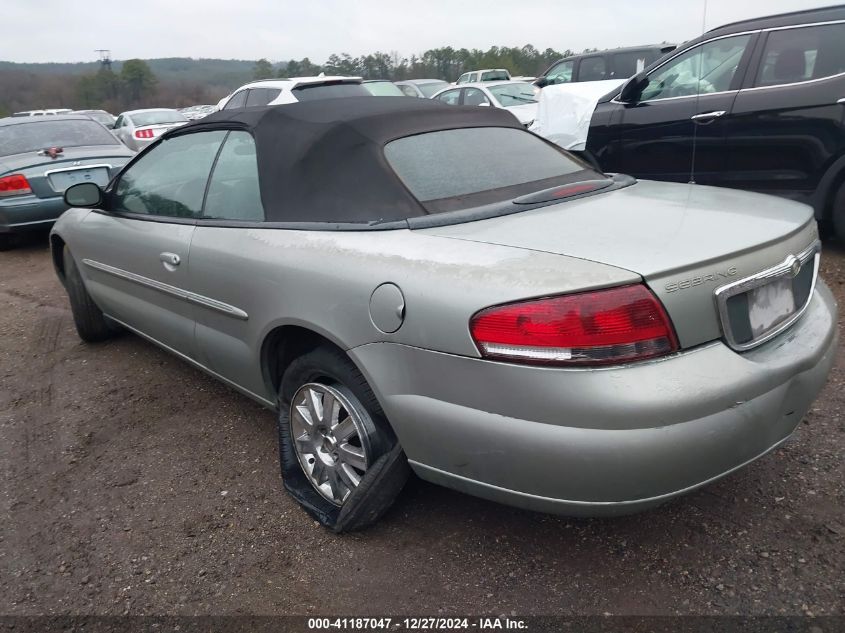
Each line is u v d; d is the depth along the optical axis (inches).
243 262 106.8
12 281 265.0
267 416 138.7
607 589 86.7
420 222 91.9
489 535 98.0
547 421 73.8
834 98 185.8
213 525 105.3
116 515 109.7
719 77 211.3
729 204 96.7
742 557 89.9
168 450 128.3
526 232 85.5
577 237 82.5
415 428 84.6
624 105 235.8
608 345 72.2
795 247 89.4
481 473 80.8
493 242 83.6
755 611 81.4
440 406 81.1
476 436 78.5
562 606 84.6
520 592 87.3
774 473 105.9
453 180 101.3
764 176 203.8
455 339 77.9
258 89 400.8
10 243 314.0
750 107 201.5
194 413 142.3
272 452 124.7
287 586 91.6
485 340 75.6
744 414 76.7
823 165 191.2
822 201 193.8
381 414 92.1
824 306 96.4
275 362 111.6
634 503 75.4
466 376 78.0
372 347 87.0
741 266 80.0
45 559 100.5
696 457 74.2
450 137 110.2
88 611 89.9
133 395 152.9
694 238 81.4
